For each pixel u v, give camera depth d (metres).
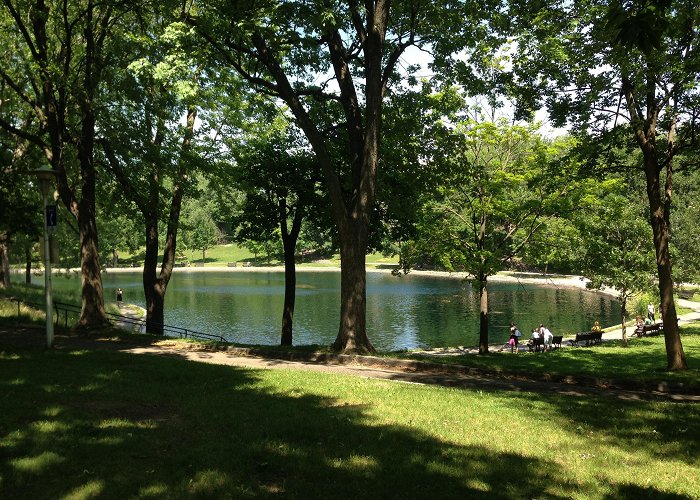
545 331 24.84
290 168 20.64
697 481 5.38
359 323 15.25
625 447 6.47
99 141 20.34
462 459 5.67
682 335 26.67
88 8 17.53
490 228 24.55
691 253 37.72
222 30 13.62
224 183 23.00
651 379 11.89
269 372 11.22
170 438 5.98
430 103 18.91
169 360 12.38
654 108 14.52
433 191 21.39
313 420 6.97
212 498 4.36
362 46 15.73
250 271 101.88
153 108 19.31
